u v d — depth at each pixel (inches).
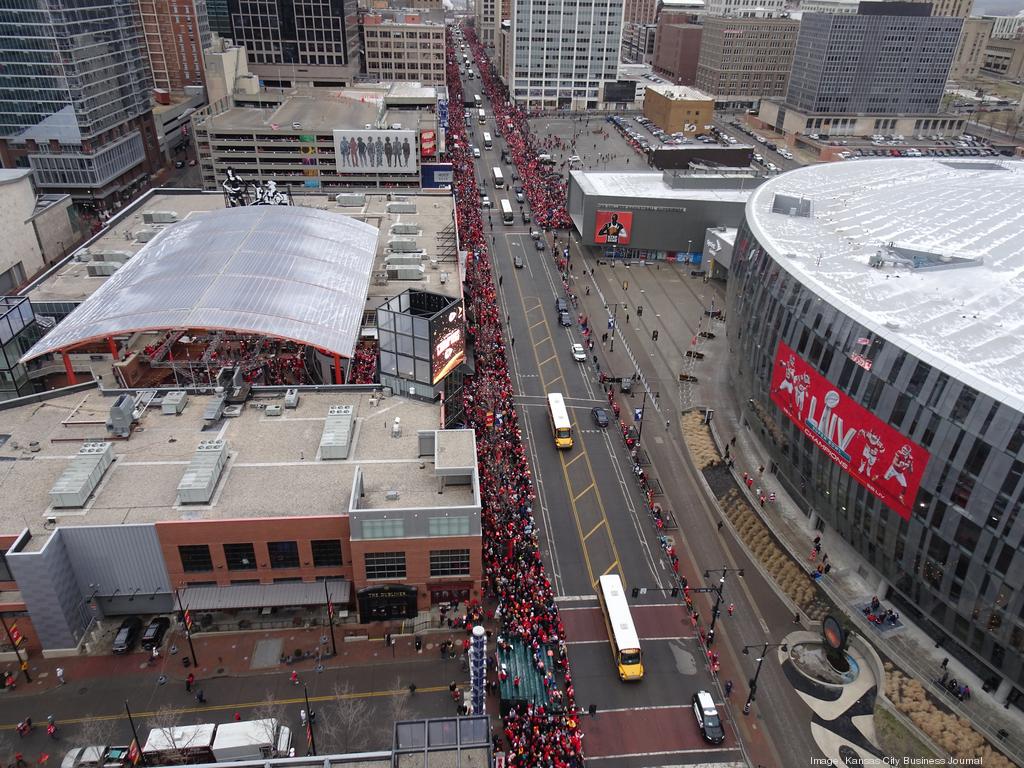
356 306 3612.2
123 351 3619.6
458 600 2625.5
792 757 2223.2
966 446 2190.0
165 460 2696.9
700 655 2554.1
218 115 7445.9
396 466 2709.2
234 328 3147.1
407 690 2354.8
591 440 3708.2
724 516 3225.9
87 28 6259.8
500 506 3112.7
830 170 4854.8
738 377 3708.2
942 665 2500.0
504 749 2190.0
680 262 6176.2
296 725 2228.1
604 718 2313.0
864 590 2827.3
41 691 2300.7
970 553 2246.6
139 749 2020.2
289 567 2522.1
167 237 4249.5
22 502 2459.4
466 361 3560.5
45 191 6535.4
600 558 2960.1
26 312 3580.2
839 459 2760.8
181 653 2454.5
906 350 2386.8
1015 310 2682.1
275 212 4461.1
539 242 6387.8
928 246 3321.9
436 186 7071.9
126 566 2416.3
